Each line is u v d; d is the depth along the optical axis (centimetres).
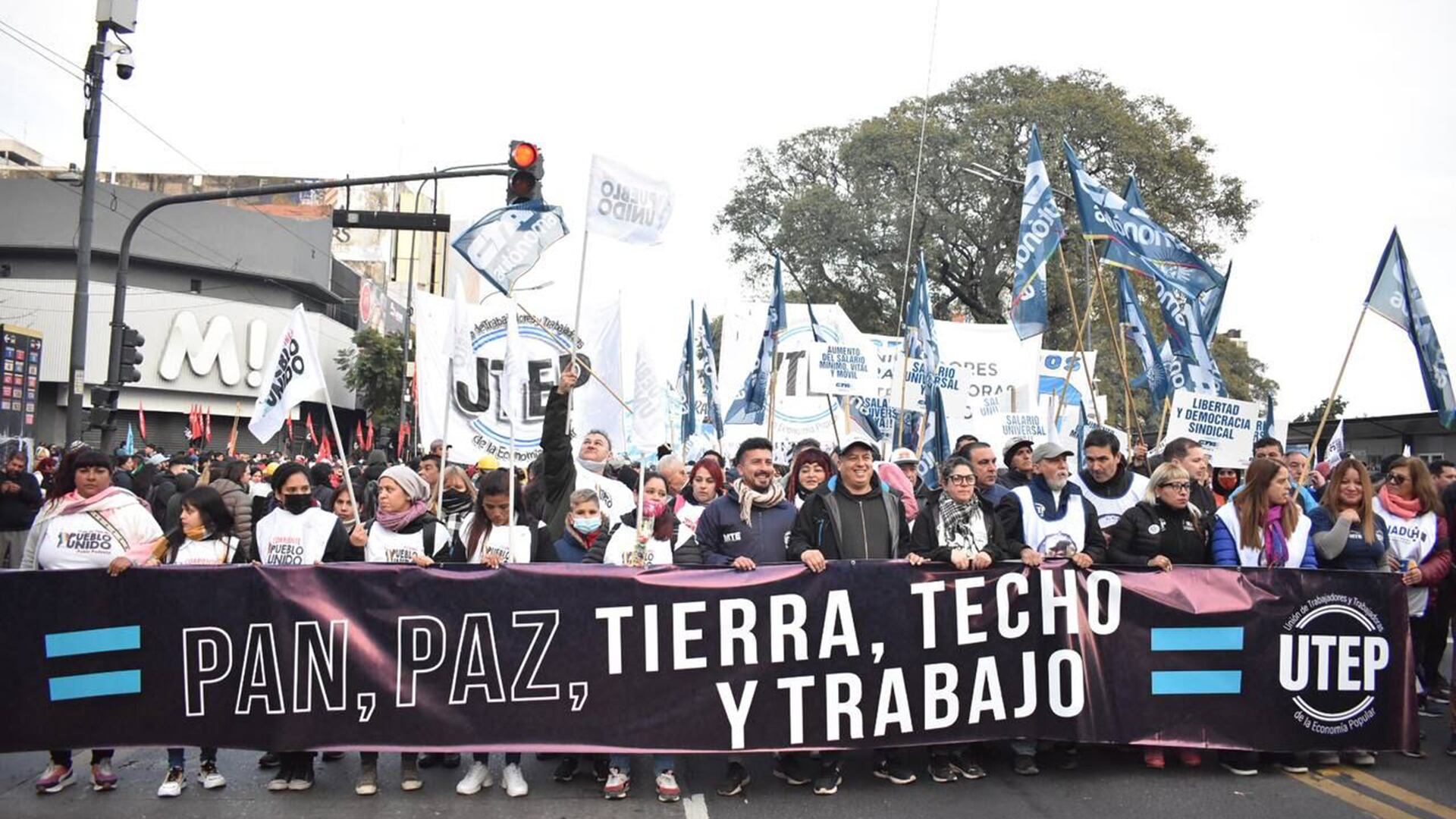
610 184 738
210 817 582
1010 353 1700
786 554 675
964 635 647
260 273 4881
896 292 3844
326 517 691
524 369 1162
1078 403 1767
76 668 614
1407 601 688
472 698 621
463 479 872
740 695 630
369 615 621
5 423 1756
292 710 615
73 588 616
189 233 4675
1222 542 721
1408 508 834
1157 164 3581
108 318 4334
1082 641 658
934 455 1195
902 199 3703
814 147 4147
